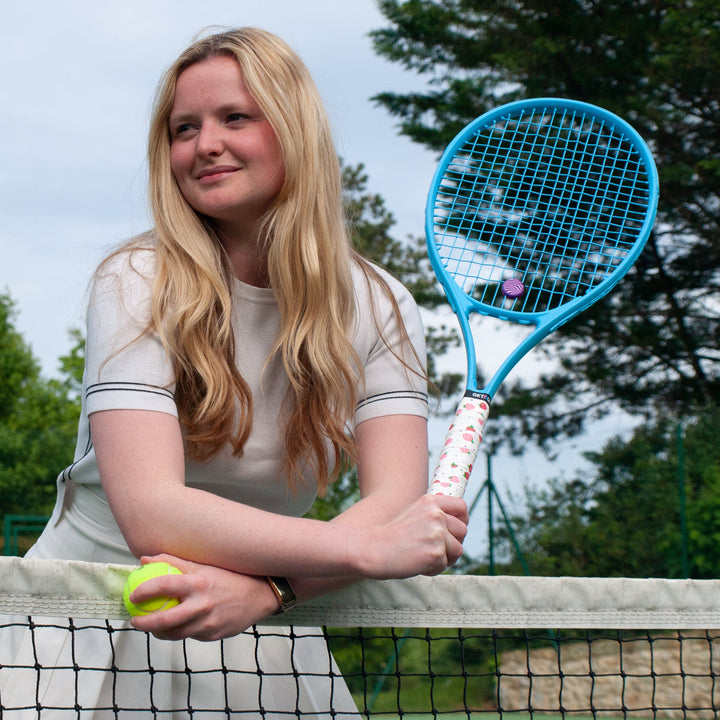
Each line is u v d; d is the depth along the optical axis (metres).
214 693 1.92
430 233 2.58
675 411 15.59
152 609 1.50
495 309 2.45
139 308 1.73
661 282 15.45
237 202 1.83
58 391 40.34
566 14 15.43
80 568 1.62
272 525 1.56
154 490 1.59
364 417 1.96
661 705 9.40
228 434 1.82
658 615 1.98
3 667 1.77
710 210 15.26
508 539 10.91
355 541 1.59
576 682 10.03
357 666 11.27
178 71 1.87
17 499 28.52
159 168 1.87
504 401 16.39
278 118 1.82
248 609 1.55
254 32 1.89
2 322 39.88
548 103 2.75
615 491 11.09
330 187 1.91
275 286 1.88
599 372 15.61
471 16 16.03
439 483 1.96
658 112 14.77
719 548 10.44
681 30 14.60
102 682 1.82
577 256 2.64
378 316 2.01
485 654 10.98
